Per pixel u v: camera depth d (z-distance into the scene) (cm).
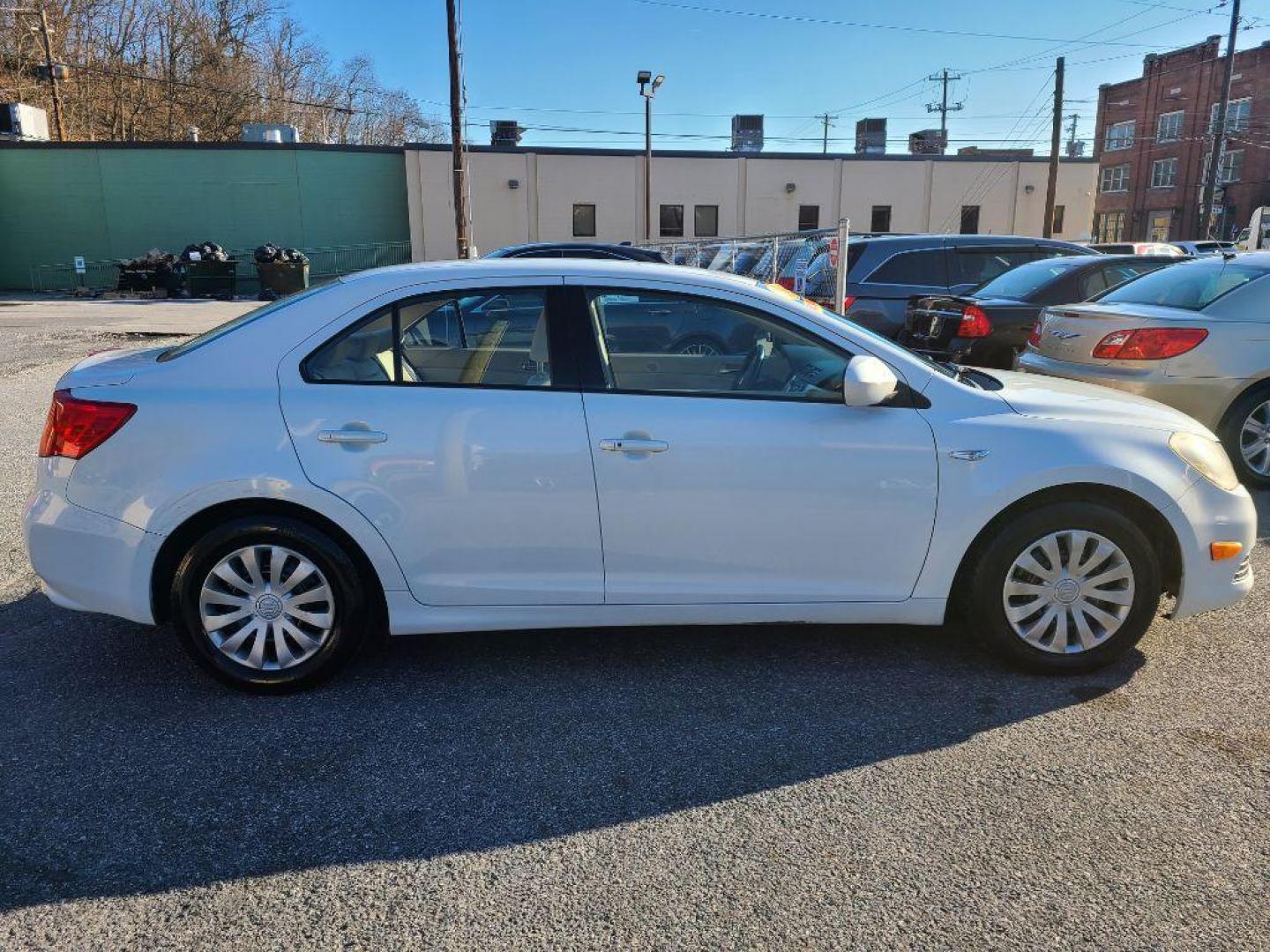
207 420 320
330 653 337
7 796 276
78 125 4919
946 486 336
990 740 307
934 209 3731
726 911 227
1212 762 292
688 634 395
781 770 290
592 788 281
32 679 353
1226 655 370
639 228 3584
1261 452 593
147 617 329
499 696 340
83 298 2930
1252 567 469
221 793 278
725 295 344
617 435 328
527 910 228
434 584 333
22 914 226
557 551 333
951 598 362
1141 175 5722
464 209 2147
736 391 340
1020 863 244
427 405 327
